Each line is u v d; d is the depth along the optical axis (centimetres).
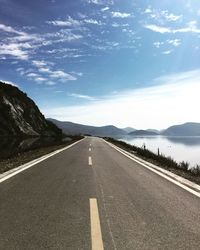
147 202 771
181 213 672
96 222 597
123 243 494
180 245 489
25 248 467
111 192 886
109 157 2041
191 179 1184
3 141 4856
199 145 7725
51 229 552
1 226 564
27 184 985
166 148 5828
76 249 467
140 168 1486
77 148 2992
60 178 1115
